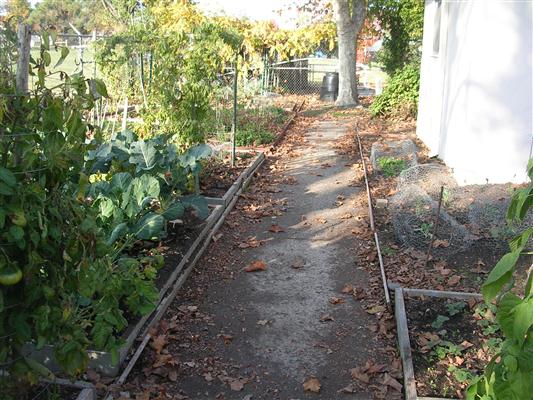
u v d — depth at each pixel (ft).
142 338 15.64
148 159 22.48
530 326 7.46
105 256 11.63
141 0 65.77
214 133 39.93
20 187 9.37
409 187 26.16
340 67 73.87
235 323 17.38
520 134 28.68
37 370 10.39
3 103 9.17
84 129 10.36
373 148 38.68
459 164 30.32
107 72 37.70
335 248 23.43
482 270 20.03
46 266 10.06
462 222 23.89
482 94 28.81
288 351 15.93
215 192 29.01
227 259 22.24
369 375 14.71
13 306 9.85
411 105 57.93
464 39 30.50
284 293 19.45
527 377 7.47
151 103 30.60
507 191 26.78
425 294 18.04
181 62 29.99
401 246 22.71
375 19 81.66
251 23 76.74
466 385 13.57
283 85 93.61
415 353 14.97
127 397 13.30
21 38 10.24
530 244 21.09
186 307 18.08
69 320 10.47
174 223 23.62
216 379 14.57
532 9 27.68
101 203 18.67
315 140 48.26
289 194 31.53
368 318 17.63
